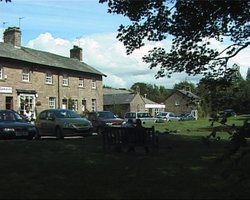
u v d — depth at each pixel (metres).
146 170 10.81
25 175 10.16
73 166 11.48
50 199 7.67
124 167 11.30
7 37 46.16
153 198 7.76
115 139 14.93
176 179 9.62
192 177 9.88
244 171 9.38
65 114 23.78
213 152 14.35
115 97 83.94
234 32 11.72
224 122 7.70
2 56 40.91
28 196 7.93
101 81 57.44
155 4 11.91
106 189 8.52
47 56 50.22
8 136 20.61
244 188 8.79
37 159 12.87
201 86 11.20
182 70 12.21
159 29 12.18
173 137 20.80
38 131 23.64
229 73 11.41
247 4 11.00
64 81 50.06
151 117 50.81
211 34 11.78
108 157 13.34
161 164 11.78
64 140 19.50
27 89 44.06
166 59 12.31
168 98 98.38
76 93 51.97
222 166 11.29
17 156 13.59
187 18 11.54
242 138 7.33
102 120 28.31
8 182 9.32
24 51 46.72
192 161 12.30
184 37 11.91
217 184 9.10
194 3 11.15
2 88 40.94
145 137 14.56
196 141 18.50
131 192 8.26
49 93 47.34
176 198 7.79
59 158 13.09
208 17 11.41
